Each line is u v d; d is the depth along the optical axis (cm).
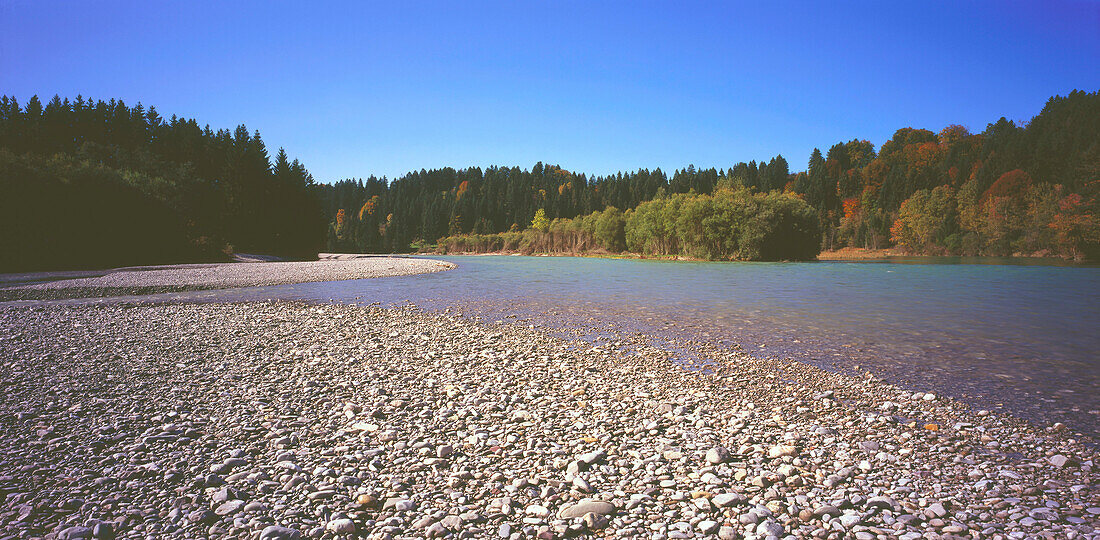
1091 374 812
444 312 1577
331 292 2220
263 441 534
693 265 4472
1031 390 726
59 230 3962
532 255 9438
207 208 6456
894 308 1595
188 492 420
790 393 722
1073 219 5475
